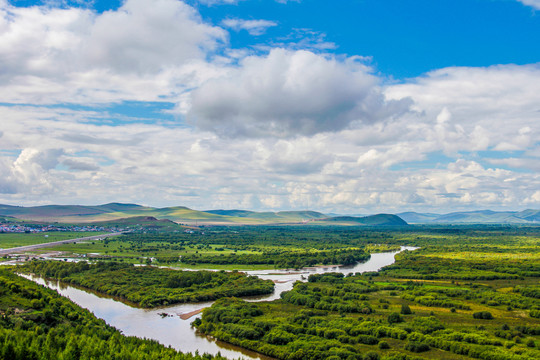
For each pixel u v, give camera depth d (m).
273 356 159.25
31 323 153.88
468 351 151.38
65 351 124.25
